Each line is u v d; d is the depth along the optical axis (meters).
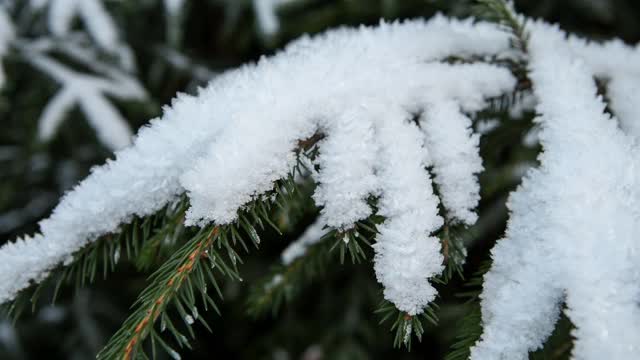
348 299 1.38
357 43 0.60
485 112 0.64
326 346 1.35
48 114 1.08
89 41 1.20
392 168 0.55
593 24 1.23
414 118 0.59
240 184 0.54
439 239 0.56
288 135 0.55
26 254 0.56
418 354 1.43
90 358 1.44
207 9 1.43
